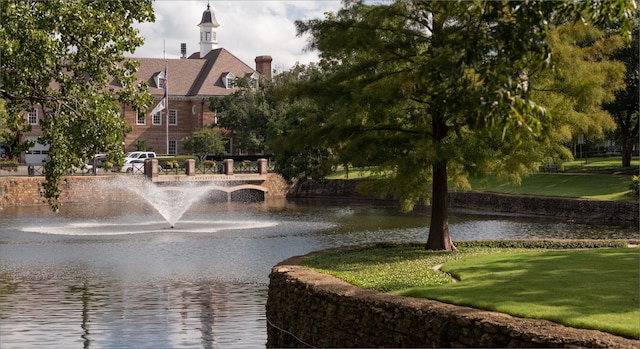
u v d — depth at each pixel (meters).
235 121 73.94
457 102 9.81
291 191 64.62
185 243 31.94
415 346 12.48
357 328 13.68
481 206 49.56
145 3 18.31
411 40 21.11
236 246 30.89
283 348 15.92
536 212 45.16
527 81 9.18
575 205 42.59
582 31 20.30
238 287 22.20
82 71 17.77
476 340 11.37
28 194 54.06
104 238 33.78
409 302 12.97
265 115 71.31
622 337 10.21
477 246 23.11
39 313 19.02
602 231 35.72
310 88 21.48
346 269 17.69
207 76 83.94
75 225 39.41
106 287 22.28
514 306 12.15
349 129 22.16
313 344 14.80
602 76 21.17
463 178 23.98
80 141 17.31
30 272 24.84
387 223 40.12
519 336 10.73
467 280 15.25
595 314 11.33
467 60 9.27
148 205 53.72
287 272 16.67
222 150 74.81
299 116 55.78
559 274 15.10
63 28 17.11
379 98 20.23
